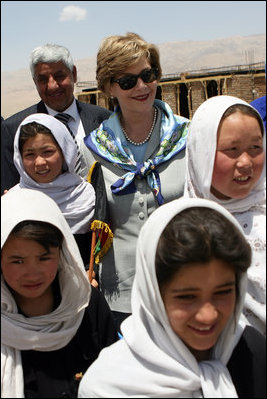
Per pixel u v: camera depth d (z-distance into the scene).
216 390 1.52
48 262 1.78
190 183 2.19
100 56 2.92
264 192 2.02
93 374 1.65
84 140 3.13
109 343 2.12
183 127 2.97
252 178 1.95
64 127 3.08
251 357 1.66
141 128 2.97
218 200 2.07
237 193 1.97
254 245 1.91
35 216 1.76
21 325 1.83
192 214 1.51
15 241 1.72
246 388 1.63
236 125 1.91
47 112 3.86
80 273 1.93
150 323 1.58
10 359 1.79
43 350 1.85
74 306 1.94
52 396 1.81
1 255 1.76
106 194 2.95
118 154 2.96
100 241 2.91
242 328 1.72
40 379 1.82
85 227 3.05
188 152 2.18
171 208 1.55
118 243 2.95
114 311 2.96
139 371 1.58
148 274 1.54
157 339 1.59
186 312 1.48
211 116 1.98
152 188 2.86
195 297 1.47
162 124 2.99
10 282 1.77
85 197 3.06
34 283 1.76
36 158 2.98
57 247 1.82
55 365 1.87
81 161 3.17
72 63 3.77
